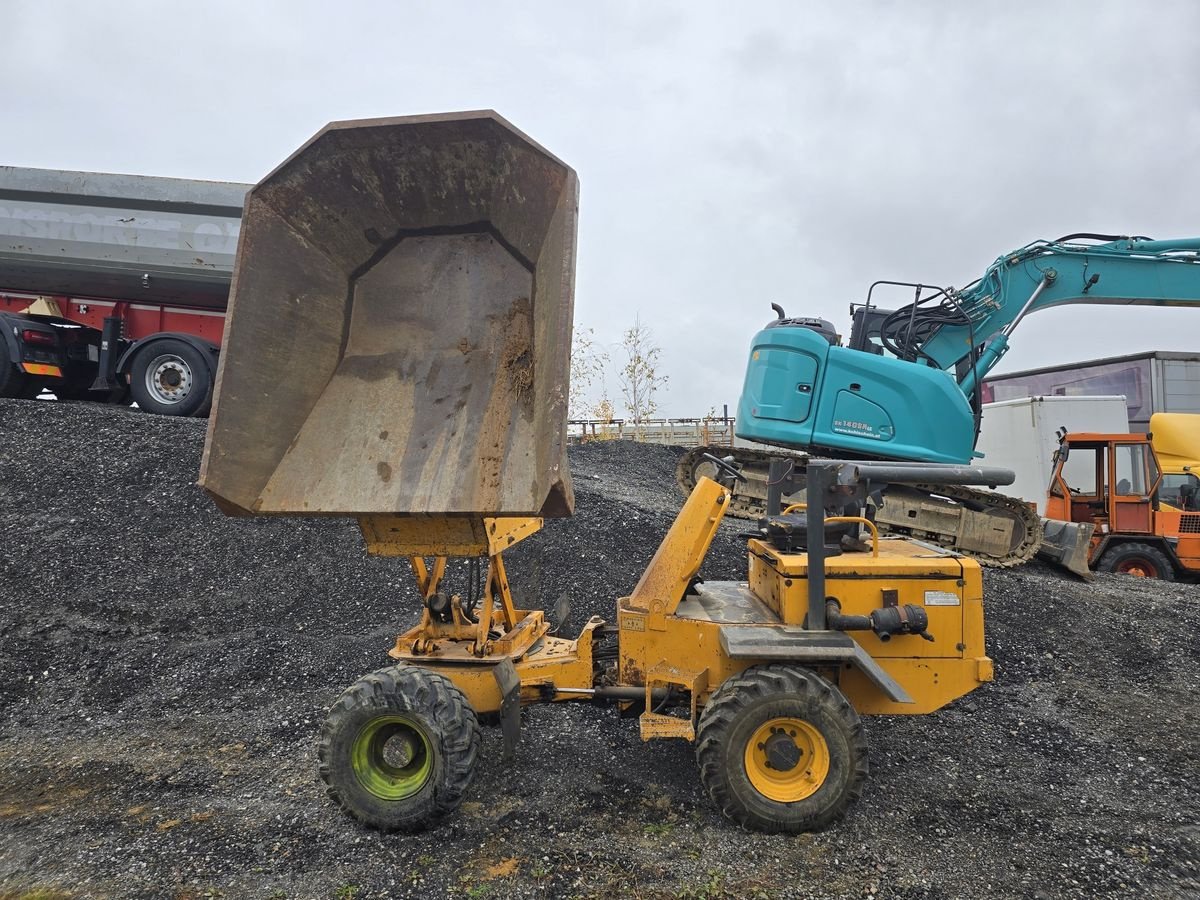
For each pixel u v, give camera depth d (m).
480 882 2.85
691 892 2.79
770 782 3.23
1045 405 11.14
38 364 9.23
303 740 4.20
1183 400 13.14
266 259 3.19
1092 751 4.20
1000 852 3.11
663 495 10.06
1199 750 4.23
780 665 3.33
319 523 6.95
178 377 9.00
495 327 3.43
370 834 3.19
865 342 8.34
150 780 3.75
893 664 3.47
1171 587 8.05
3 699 4.72
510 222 3.40
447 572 6.39
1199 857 3.09
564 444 2.75
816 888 2.82
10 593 5.77
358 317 3.56
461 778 3.12
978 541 7.70
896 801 3.56
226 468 2.97
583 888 2.81
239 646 5.32
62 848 3.10
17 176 8.79
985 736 4.36
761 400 7.84
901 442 7.33
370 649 5.27
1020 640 5.77
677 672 3.57
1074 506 10.01
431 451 3.21
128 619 5.66
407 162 3.32
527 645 3.95
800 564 3.51
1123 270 8.44
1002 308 8.56
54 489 7.15
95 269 9.02
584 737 4.18
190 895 2.77
